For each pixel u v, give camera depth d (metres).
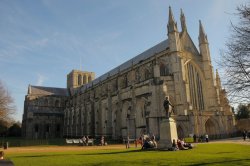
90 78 175.62
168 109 38.22
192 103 74.06
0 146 71.12
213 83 78.06
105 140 84.25
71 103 142.12
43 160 26.41
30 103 148.88
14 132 154.25
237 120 92.12
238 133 75.62
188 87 70.75
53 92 162.88
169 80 71.81
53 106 155.12
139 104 75.31
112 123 90.25
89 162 23.22
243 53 22.92
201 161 21.72
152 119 66.94
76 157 29.28
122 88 86.38
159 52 79.56
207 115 68.62
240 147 37.53
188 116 66.12
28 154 37.84
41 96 153.50
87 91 122.06
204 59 81.31
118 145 62.75
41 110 150.38
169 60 76.00
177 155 27.44
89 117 110.06
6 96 84.31
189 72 77.50
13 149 55.75
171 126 37.12
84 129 113.25
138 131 73.12
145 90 72.44
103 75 127.94
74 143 78.19
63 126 148.38
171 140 36.47
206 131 71.25
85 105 115.25
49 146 66.69
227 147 37.81
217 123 70.12
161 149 35.91
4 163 14.17
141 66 86.31
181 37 79.62
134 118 75.31
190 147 36.72
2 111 82.06
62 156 31.59
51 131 145.12
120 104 84.88
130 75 91.44
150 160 23.30
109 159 25.41
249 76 22.84
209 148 36.59
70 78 172.25
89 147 57.06
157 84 69.25
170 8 78.56
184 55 76.81
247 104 23.92
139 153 31.78
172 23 76.44
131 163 21.52
